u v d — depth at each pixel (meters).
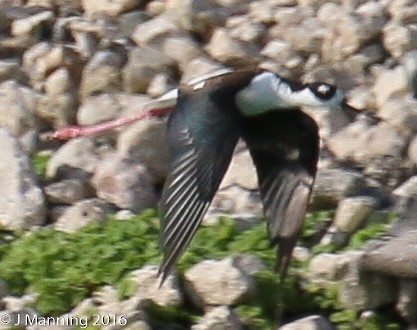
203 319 12.63
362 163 14.64
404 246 12.81
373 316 12.83
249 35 16.11
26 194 13.94
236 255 12.95
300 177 11.73
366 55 15.89
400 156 14.65
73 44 16.05
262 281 12.83
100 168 14.20
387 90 15.30
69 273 13.03
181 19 16.25
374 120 15.17
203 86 11.53
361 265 12.84
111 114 15.16
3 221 13.82
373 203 13.66
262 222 13.55
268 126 11.67
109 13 16.67
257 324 12.63
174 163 11.23
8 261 13.26
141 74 15.54
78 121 15.34
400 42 15.80
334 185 13.92
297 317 12.86
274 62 15.87
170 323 12.73
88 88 15.49
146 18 16.44
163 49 15.77
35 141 15.19
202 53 15.91
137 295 12.74
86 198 14.22
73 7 16.97
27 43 16.33
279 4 16.69
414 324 12.86
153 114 13.26
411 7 16.27
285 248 11.66
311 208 13.94
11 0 16.97
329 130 14.89
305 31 16.11
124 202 14.01
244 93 11.48
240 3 16.59
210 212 13.71
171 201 11.07
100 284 12.96
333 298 12.88
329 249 13.29
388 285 12.87
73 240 13.37
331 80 15.75
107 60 15.57
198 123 11.34
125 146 14.45
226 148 11.30
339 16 16.06
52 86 15.49
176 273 12.81
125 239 13.31
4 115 15.32
